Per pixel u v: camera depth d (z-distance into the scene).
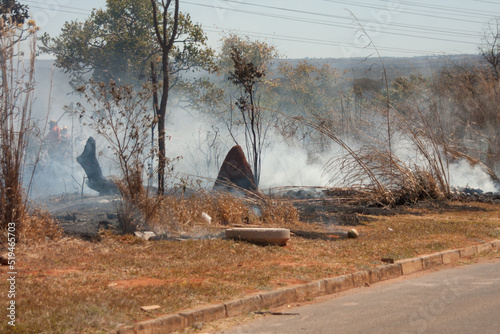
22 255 9.00
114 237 10.92
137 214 12.11
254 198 15.95
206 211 13.93
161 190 13.92
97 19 37.12
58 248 9.73
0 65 10.00
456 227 14.41
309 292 7.53
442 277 8.95
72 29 36.97
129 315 5.71
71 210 14.83
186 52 36.53
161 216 12.24
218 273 8.12
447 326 5.77
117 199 13.73
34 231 10.22
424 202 20.91
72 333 5.04
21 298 6.21
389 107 22.97
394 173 20.89
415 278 8.99
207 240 11.02
